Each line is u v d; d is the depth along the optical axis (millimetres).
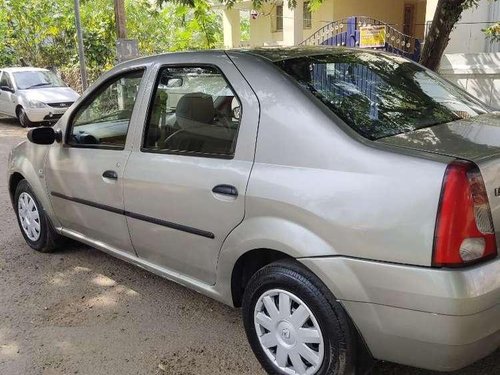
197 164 3018
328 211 2389
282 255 2750
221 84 3012
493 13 8961
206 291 3150
